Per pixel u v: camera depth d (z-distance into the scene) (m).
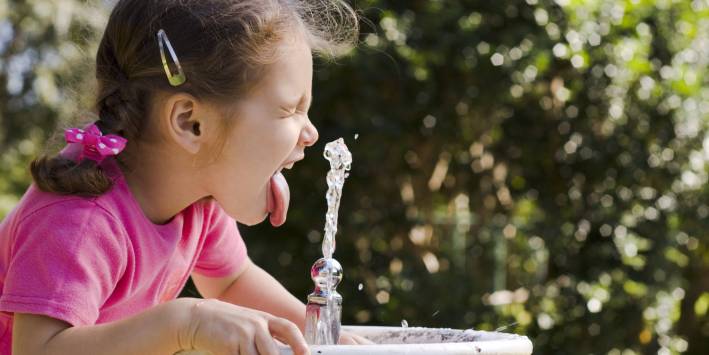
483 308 4.15
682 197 4.50
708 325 5.57
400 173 4.14
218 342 1.09
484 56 3.94
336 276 1.37
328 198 1.45
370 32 3.86
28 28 7.39
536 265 4.44
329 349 1.06
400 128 3.97
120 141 1.35
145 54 1.38
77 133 1.33
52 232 1.26
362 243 4.08
